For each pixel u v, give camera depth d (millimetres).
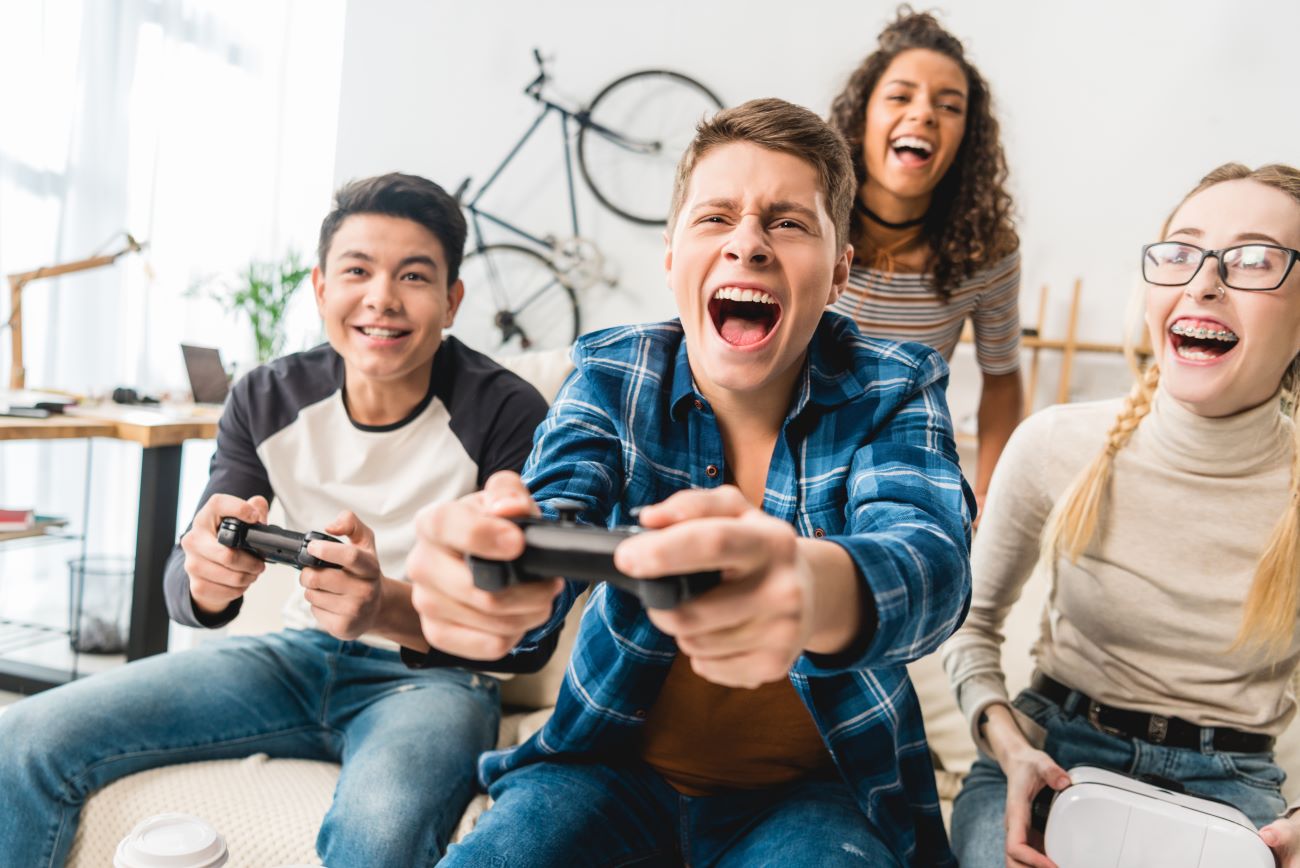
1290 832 874
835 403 862
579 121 3988
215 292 3785
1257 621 1017
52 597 3141
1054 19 3594
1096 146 3588
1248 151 3457
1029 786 973
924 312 1780
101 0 3393
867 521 746
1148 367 1108
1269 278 948
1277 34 3412
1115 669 1105
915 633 597
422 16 4156
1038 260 3664
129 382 3527
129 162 3492
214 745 1218
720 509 475
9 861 1085
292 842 1076
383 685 1297
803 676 829
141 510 2016
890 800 861
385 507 1338
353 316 1273
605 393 884
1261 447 1021
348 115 4234
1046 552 1132
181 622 1170
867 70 1720
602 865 844
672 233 875
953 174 1726
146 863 749
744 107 831
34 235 3215
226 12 3773
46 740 1095
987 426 2076
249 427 1373
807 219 797
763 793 919
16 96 3125
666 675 887
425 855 1028
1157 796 872
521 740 1394
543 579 526
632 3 3969
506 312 4023
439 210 1285
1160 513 1067
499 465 1326
